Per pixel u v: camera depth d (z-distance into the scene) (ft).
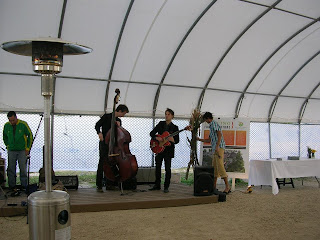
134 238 13.28
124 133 18.56
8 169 19.36
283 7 22.06
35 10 18.48
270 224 15.62
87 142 25.77
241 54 25.93
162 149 20.04
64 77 22.68
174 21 21.66
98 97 24.71
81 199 17.80
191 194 19.72
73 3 18.67
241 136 23.68
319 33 25.71
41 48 8.14
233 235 13.96
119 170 18.30
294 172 24.43
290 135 33.19
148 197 18.61
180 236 13.66
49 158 8.54
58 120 24.94
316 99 33.50
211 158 23.82
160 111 26.99
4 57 20.36
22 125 19.30
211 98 28.55
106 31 21.01
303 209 18.60
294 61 28.30
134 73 24.26
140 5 19.74
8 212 15.64
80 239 13.00
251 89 29.37
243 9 21.86
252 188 25.20
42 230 8.05
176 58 24.47
